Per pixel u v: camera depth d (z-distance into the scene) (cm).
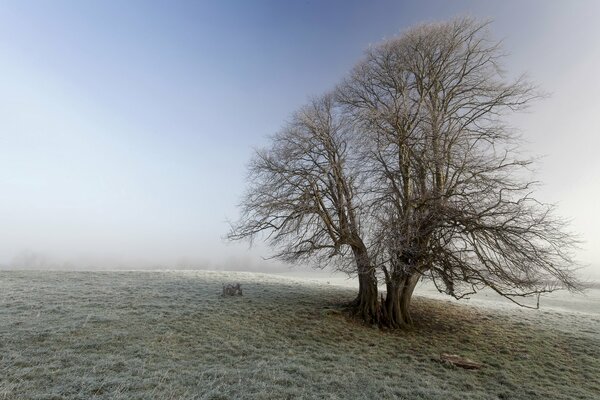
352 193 1753
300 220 1788
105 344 1167
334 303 2058
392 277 1617
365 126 1666
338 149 1878
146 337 1271
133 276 2786
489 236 1405
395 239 1340
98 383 871
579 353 1474
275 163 1889
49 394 792
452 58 1861
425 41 1859
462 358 1331
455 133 1620
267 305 1900
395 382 1064
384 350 1391
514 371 1251
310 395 916
